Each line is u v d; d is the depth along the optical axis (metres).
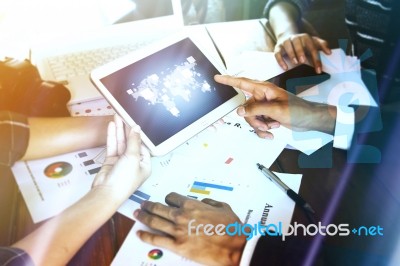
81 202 0.59
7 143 0.67
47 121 0.72
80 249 0.55
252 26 0.99
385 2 0.95
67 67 0.88
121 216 0.60
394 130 0.75
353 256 0.55
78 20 0.95
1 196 0.63
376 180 0.65
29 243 0.54
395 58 0.94
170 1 0.93
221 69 0.76
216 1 1.09
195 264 0.53
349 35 1.01
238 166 0.68
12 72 0.76
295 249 0.55
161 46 0.74
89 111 0.78
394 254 0.55
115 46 0.93
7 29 0.96
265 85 0.75
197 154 0.70
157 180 0.65
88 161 0.68
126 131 0.68
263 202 0.62
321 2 1.08
